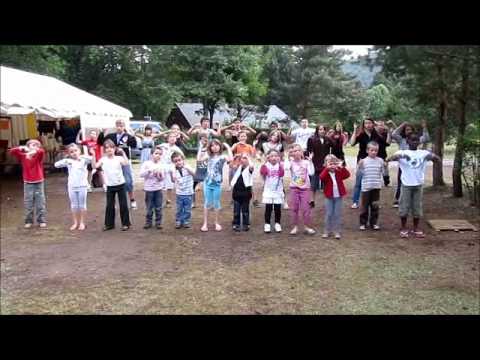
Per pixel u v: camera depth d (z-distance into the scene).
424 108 10.45
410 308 4.34
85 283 5.05
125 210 7.54
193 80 27.58
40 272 5.43
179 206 7.61
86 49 33.56
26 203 7.78
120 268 5.57
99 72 34.91
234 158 7.69
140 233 7.33
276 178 7.18
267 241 6.78
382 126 9.41
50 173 15.92
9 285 5.00
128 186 9.23
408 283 5.00
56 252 6.27
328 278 5.16
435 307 4.36
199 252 6.22
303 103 37.88
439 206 9.12
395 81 7.73
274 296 4.65
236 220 7.41
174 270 5.48
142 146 10.30
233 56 27.12
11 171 15.45
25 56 26.08
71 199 7.58
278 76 41.53
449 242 6.62
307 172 7.20
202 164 9.25
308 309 4.33
